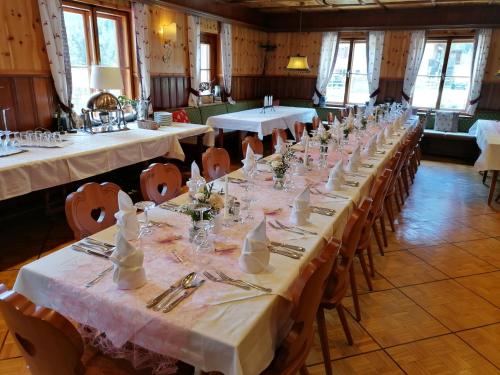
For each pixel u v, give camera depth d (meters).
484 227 3.77
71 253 1.47
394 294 2.55
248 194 2.23
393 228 3.58
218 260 1.45
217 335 1.05
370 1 6.37
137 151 3.71
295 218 1.83
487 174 5.81
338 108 7.79
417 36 6.97
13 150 3.02
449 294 2.57
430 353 2.01
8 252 2.93
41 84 4.01
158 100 5.73
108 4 4.63
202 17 6.30
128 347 1.33
